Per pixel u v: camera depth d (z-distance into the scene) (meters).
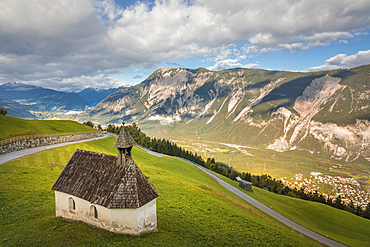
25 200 32.16
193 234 30.72
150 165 93.88
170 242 25.11
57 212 28.47
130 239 23.45
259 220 46.41
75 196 26.45
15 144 68.69
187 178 81.12
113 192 24.77
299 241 38.50
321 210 75.19
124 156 26.81
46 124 114.38
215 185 86.81
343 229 63.50
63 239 22.44
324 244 46.22
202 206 45.94
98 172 27.44
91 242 22.09
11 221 25.86
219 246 28.42
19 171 44.47
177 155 176.38
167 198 47.12
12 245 20.84
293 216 68.00
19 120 97.25
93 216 26.08
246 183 93.19
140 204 24.31
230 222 39.62
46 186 39.38
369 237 60.12
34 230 24.31
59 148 78.62
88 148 89.62
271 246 32.72
